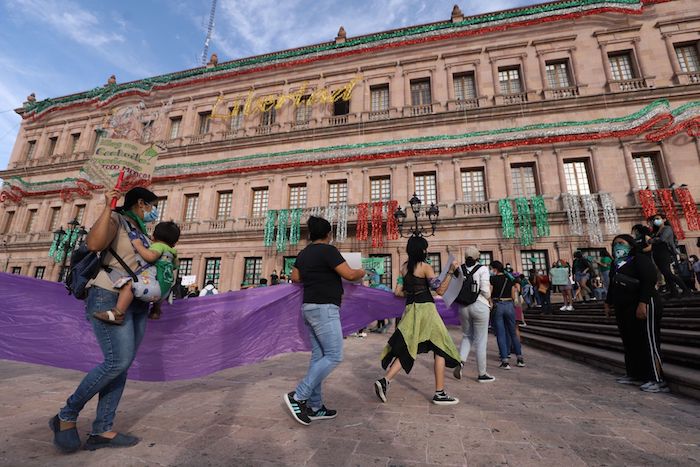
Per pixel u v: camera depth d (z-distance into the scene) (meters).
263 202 21.67
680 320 5.48
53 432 2.54
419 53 21.34
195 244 21.30
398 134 20.16
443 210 18.11
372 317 4.80
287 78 23.52
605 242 15.52
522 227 16.55
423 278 3.78
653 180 16.34
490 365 5.89
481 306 4.64
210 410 3.26
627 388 4.17
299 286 4.32
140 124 25.22
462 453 2.31
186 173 22.45
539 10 19.47
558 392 3.98
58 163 25.50
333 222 19.06
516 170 18.02
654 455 2.27
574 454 2.29
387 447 2.40
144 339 3.57
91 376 2.33
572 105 17.80
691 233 14.61
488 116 18.81
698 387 3.57
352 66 22.42
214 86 24.95
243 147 22.61
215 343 3.79
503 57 19.83
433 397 3.58
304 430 2.73
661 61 17.61
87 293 2.51
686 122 15.88
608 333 6.80
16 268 24.09
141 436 2.59
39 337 3.30
